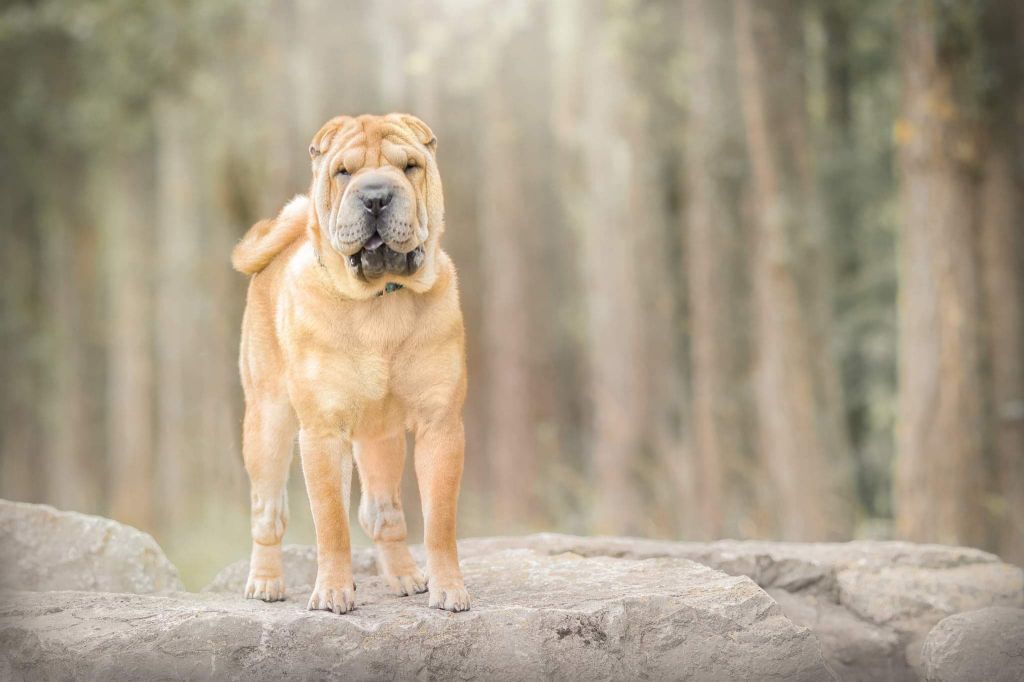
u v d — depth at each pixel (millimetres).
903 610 7082
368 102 19828
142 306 29422
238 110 23984
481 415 21891
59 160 29625
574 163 19219
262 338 6078
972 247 13906
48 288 31359
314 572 7160
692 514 17188
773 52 16359
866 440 23422
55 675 5324
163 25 23094
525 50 20172
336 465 5570
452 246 21812
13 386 30672
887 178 22609
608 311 17562
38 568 6926
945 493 13617
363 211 5137
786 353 15750
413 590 6266
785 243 15945
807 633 5684
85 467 30500
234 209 24734
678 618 5648
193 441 27219
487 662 5391
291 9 21047
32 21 25266
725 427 17125
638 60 18344
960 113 13891
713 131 17391
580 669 5453
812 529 15391
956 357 13742
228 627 5359
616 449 17281
